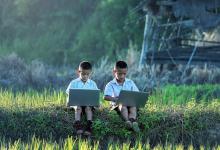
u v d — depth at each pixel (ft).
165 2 98.68
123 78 47.01
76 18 180.96
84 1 182.09
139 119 45.96
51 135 44.68
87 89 44.60
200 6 97.91
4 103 48.78
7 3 196.03
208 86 70.64
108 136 45.19
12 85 75.77
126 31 149.48
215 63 94.58
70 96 44.47
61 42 175.01
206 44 112.06
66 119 45.98
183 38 109.29
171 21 109.81
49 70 87.61
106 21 156.56
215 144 45.55
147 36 101.09
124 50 140.77
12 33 189.47
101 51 159.74
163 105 51.42
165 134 45.80
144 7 102.01
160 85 75.87
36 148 39.99
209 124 47.29
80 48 163.53
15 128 45.44
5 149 40.27
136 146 42.34
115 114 46.11
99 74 80.48
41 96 52.90
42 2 186.91
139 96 45.19
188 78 85.25
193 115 47.06
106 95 46.52
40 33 184.24
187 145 45.50
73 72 84.69
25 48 174.91
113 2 155.74
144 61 99.09
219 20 97.35
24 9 187.62
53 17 184.03
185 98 63.21
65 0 184.96
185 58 97.25
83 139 44.70
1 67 87.51
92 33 163.22
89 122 44.55
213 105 50.14
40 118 45.68
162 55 98.84
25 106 47.47
